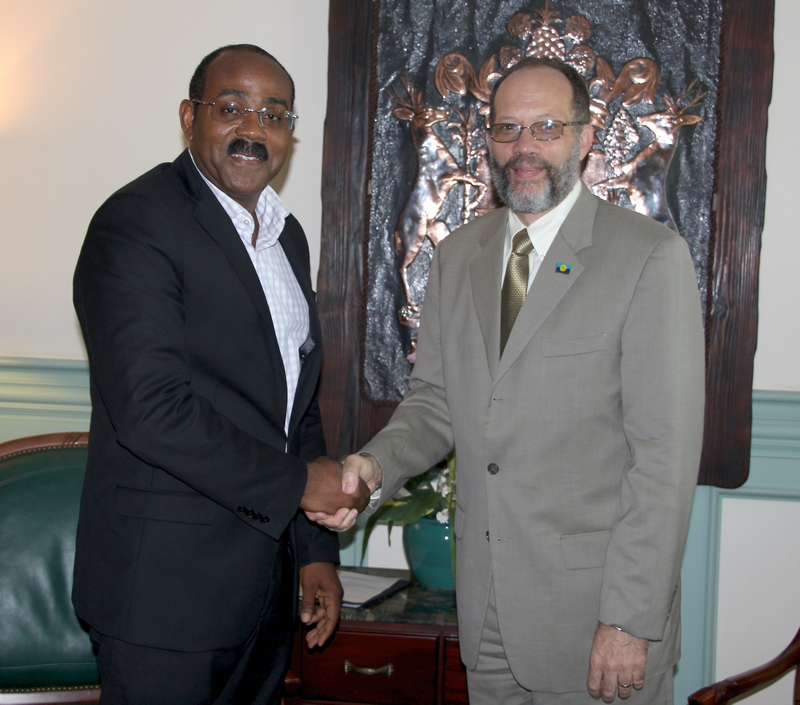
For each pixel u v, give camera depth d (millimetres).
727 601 2693
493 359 1893
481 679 1939
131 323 1668
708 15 2557
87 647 2062
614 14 2590
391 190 2689
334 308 2713
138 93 2797
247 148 1815
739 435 2574
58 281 2855
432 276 2152
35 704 2055
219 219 1781
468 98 2650
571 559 1807
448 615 2342
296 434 2004
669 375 1741
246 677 1864
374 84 2674
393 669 2273
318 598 2141
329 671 2299
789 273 2613
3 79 2826
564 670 1818
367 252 2701
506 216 2070
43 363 2822
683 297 1774
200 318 1740
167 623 1689
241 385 1773
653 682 1829
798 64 2580
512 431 1840
